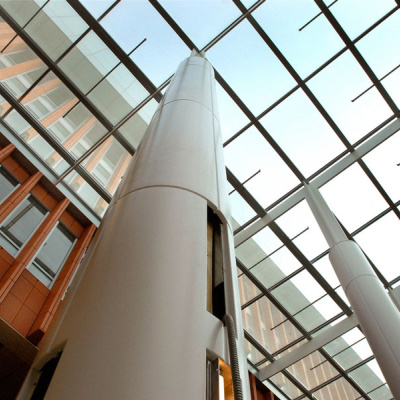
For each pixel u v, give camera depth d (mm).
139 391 1556
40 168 9547
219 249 2904
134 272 2072
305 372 13188
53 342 2000
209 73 6543
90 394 1564
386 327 7043
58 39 10289
